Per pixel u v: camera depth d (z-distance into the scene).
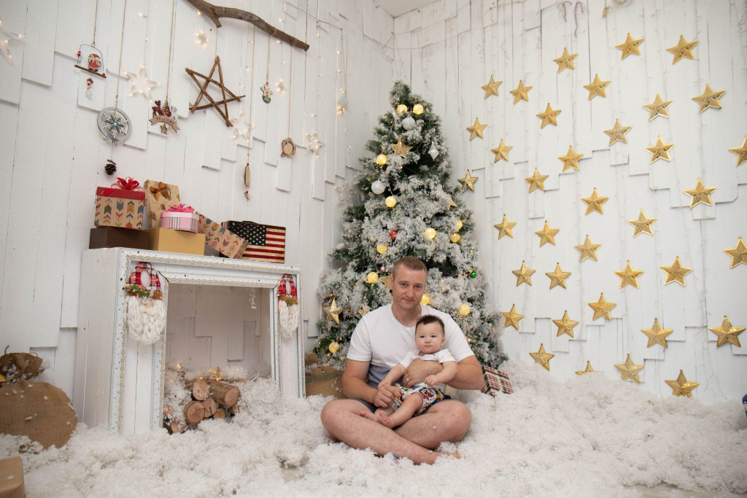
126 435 1.81
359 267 3.32
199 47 2.62
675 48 2.83
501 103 3.48
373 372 2.40
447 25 3.86
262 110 2.96
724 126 2.65
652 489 1.69
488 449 1.81
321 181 3.36
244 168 2.83
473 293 3.17
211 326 2.58
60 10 2.05
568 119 3.17
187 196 2.51
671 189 2.77
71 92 2.07
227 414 2.31
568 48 3.21
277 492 1.48
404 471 1.65
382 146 3.19
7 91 1.88
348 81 3.66
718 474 1.73
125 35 2.28
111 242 2.00
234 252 2.35
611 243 2.94
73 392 2.02
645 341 2.78
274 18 3.10
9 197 1.88
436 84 3.87
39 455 1.59
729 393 2.52
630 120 2.94
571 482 1.58
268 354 2.69
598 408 2.60
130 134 2.26
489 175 3.48
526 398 2.49
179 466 1.70
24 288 1.91
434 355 2.19
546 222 3.20
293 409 2.34
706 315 2.62
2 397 1.64
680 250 2.72
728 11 2.69
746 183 2.57
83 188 2.10
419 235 2.95
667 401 2.58
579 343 2.99
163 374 1.99
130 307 1.86
